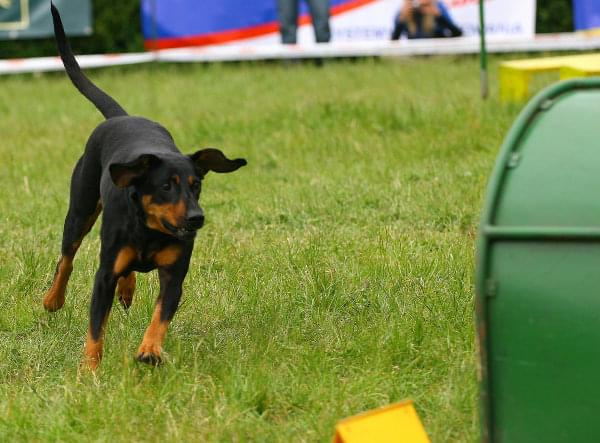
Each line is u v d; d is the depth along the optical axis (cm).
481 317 576
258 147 1686
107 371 830
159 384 799
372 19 2686
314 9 2653
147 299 990
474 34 2658
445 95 2027
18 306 1008
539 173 579
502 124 1677
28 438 727
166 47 2747
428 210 1294
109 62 2583
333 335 903
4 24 2712
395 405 640
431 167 1487
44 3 2731
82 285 1062
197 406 771
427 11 2644
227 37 2727
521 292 568
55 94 2403
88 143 965
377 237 1191
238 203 1379
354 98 2052
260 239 1210
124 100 2225
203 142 1759
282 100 2088
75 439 721
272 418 762
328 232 1224
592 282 556
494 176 585
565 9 2797
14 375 874
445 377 810
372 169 1509
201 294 1013
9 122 2064
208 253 1151
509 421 580
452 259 1066
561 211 565
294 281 1025
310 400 772
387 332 880
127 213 839
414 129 1720
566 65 1803
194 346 884
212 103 2133
